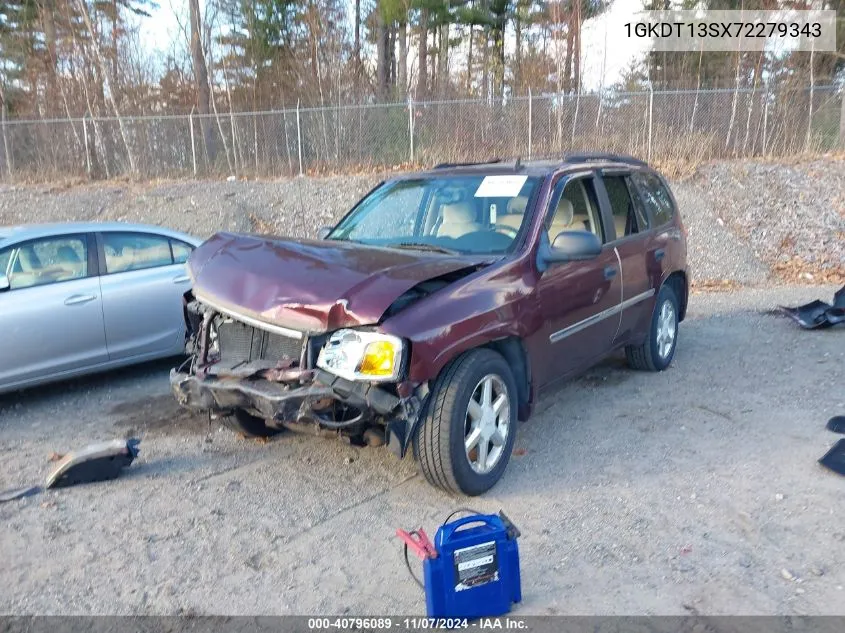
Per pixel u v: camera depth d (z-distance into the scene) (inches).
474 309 166.6
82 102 856.9
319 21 890.1
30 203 624.4
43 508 172.7
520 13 974.4
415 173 239.0
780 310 369.4
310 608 132.0
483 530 130.0
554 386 207.2
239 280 170.9
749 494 170.7
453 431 160.1
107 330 259.0
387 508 169.2
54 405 253.1
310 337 156.3
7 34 936.9
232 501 174.6
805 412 222.8
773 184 604.7
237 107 865.5
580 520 160.9
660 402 238.2
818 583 134.6
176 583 140.7
